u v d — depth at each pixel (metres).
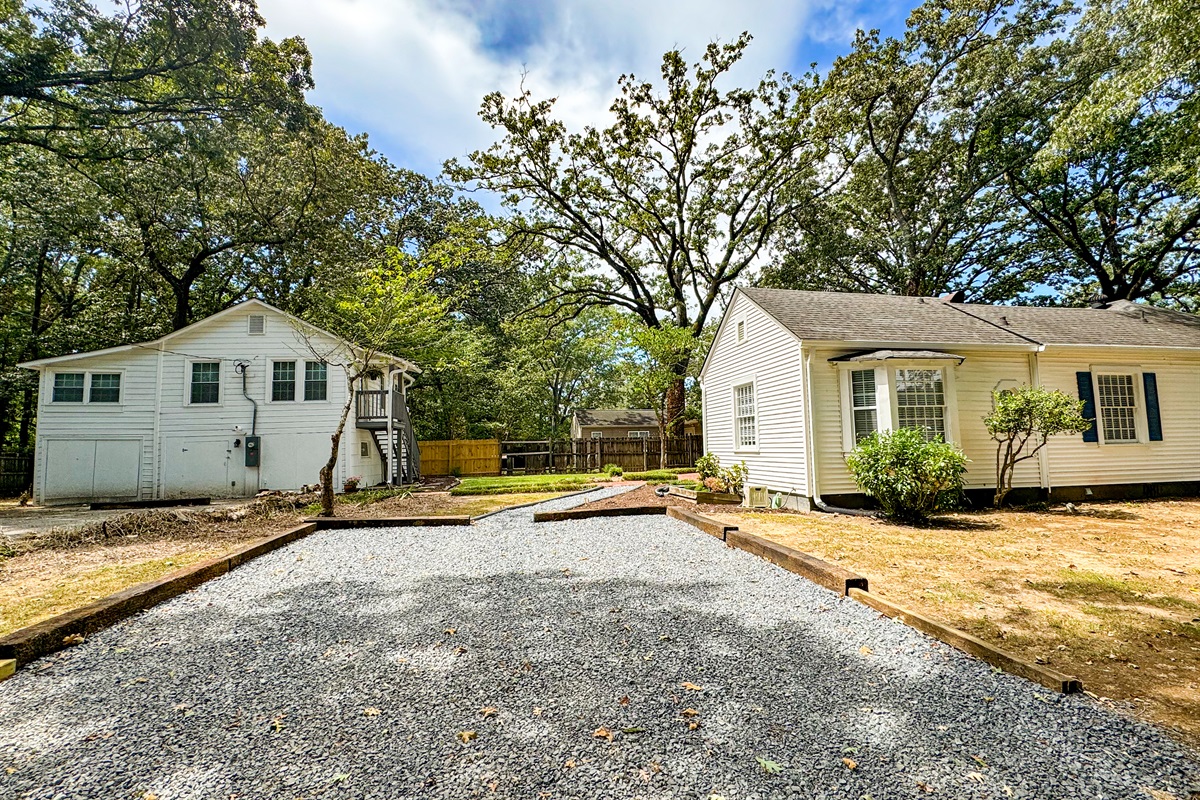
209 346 13.78
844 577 4.30
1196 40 8.63
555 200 21.52
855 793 1.99
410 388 24.16
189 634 3.69
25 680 3.01
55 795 2.02
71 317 18.03
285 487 13.66
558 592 4.57
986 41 18.75
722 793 1.99
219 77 13.20
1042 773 2.11
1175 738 2.34
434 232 25.89
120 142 14.38
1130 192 17.91
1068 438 9.82
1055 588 4.46
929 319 10.43
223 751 2.30
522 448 23.11
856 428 8.98
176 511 8.73
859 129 21.44
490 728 2.46
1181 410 10.46
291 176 17.66
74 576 5.17
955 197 20.48
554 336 26.14
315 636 3.63
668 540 6.65
